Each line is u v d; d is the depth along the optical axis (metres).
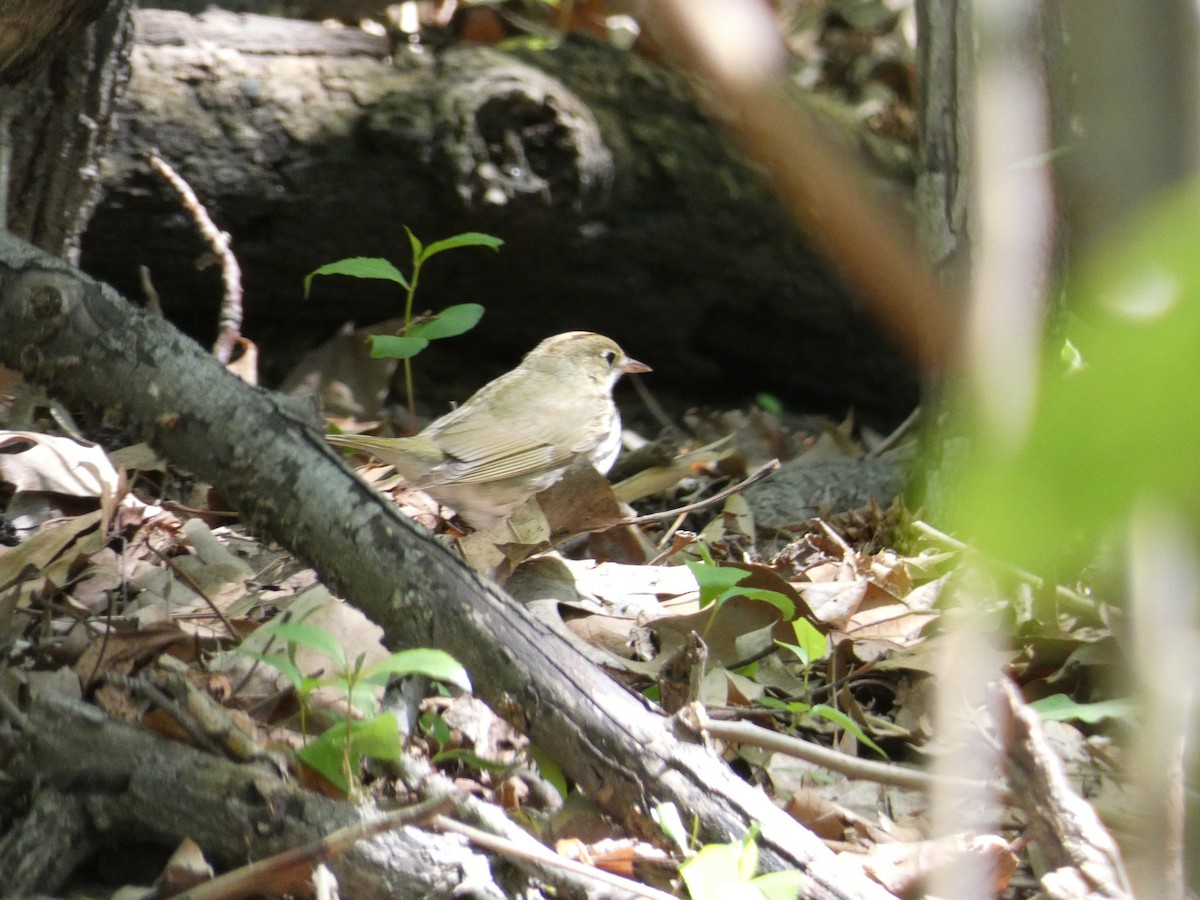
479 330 14.79
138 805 5.03
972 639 2.99
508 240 13.39
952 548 8.42
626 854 5.36
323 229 12.96
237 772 4.99
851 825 6.21
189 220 12.43
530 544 7.66
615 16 15.43
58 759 5.09
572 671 5.62
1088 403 1.42
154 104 12.05
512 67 13.17
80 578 7.55
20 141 9.38
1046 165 2.09
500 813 5.20
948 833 2.96
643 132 13.66
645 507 11.03
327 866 4.79
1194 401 1.37
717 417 14.66
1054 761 4.95
